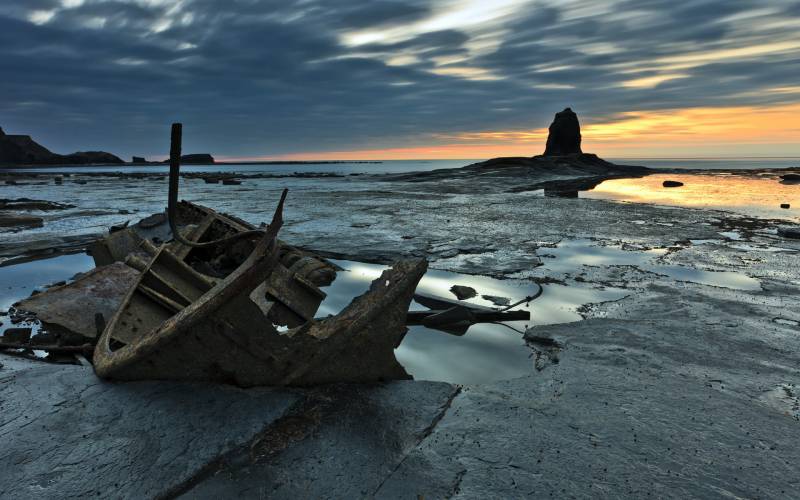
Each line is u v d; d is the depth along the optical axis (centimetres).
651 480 284
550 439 331
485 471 295
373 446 322
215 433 330
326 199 2611
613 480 284
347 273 954
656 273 893
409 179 4869
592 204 2245
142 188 3644
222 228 851
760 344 522
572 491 274
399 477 289
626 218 1714
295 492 274
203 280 592
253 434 331
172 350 384
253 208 2109
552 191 3219
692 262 984
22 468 288
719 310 650
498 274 902
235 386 396
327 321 438
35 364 478
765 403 391
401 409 376
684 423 352
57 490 270
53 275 916
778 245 1168
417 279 430
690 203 2266
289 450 315
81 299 598
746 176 5194
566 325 602
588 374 448
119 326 489
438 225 1565
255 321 377
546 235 1348
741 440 329
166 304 541
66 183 4394
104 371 403
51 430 329
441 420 364
